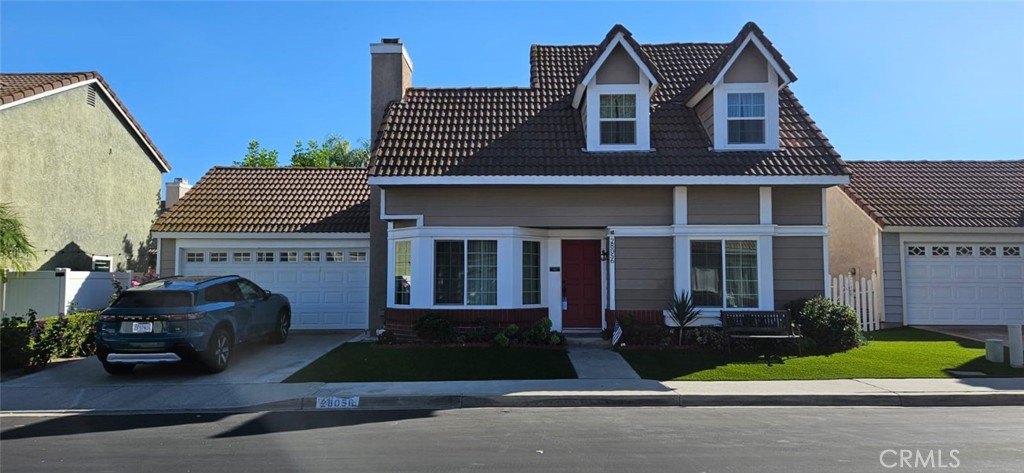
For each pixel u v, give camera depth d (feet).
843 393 31.35
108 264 66.64
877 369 37.06
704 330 43.96
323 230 56.65
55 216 58.34
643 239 46.65
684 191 45.93
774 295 45.93
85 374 38.11
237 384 34.58
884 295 57.21
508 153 46.83
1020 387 32.53
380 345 44.86
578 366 38.37
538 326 44.83
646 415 28.66
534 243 48.91
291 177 67.00
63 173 59.47
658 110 52.06
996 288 57.47
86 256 62.75
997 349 38.68
